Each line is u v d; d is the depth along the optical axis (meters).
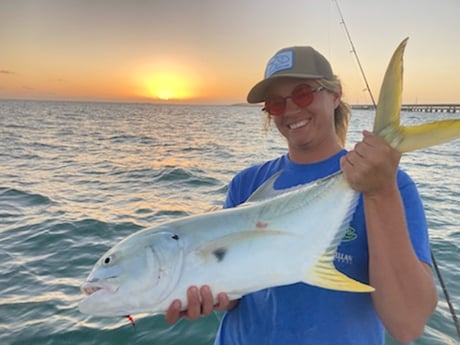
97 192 3.66
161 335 1.42
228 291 0.63
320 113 0.77
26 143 8.05
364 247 0.68
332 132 0.80
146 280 0.62
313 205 0.66
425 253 0.62
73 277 1.87
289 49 0.79
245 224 0.65
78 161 5.69
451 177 4.45
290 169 0.80
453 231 2.48
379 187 0.56
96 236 2.41
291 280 0.63
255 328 0.72
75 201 3.28
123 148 7.57
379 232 0.57
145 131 12.82
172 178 4.30
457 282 1.77
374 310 0.69
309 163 0.79
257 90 0.80
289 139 0.79
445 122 0.53
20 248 2.20
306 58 0.76
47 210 2.95
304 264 0.64
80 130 12.61
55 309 1.58
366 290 0.58
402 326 0.58
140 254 0.63
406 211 0.65
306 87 0.76
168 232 0.65
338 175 0.66
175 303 0.61
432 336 1.37
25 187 3.74
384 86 0.56
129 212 2.96
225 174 4.58
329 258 0.64
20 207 3.03
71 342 1.39
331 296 0.68
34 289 1.74
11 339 1.40
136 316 1.52
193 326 1.46
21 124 14.91
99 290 0.63
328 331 0.66
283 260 0.64
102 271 0.63
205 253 0.63
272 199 0.67
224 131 13.08
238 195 0.86
